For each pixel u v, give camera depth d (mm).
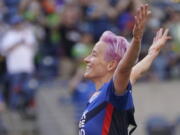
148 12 11438
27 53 30453
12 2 35125
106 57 12781
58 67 33594
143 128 31609
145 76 34594
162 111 33312
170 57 35000
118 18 34500
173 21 35250
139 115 32844
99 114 12414
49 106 31812
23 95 30516
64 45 33812
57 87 32938
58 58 33781
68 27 33906
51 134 30938
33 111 30766
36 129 30766
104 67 12820
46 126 31062
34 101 31062
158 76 34594
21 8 34531
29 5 34719
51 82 33156
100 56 12828
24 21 31484
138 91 33969
